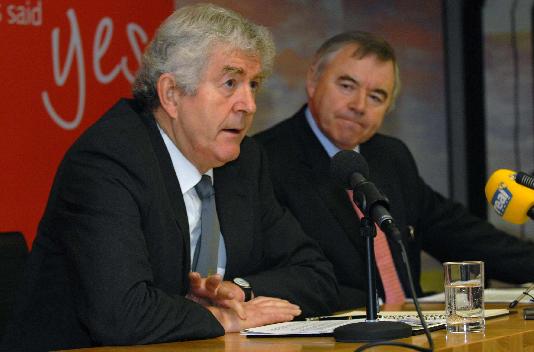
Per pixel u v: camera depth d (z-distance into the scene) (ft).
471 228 23.13
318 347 11.53
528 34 33.86
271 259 17.49
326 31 29.84
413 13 32.30
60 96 22.59
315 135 21.63
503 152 33.76
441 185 32.91
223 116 15.31
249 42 15.30
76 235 13.91
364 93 21.22
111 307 13.16
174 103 15.49
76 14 22.95
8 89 21.59
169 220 14.84
